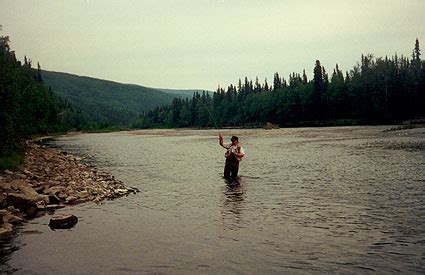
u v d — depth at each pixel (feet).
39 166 76.79
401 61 470.39
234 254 27.25
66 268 25.12
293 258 26.12
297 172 70.23
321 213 38.65
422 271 23.29
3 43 135.85
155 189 56.90
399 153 94.94
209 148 151.23
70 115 582.76
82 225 36.27
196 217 38.65
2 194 44.11
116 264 25.71
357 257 25.94
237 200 46.88
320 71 440.45
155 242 30.50
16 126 102.37
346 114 417.49
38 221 38.04
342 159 88.07
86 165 90.17
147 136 323.16
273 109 506.89
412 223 33.86
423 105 360.69
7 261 26.55
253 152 117.29
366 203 42.42
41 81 503.61
